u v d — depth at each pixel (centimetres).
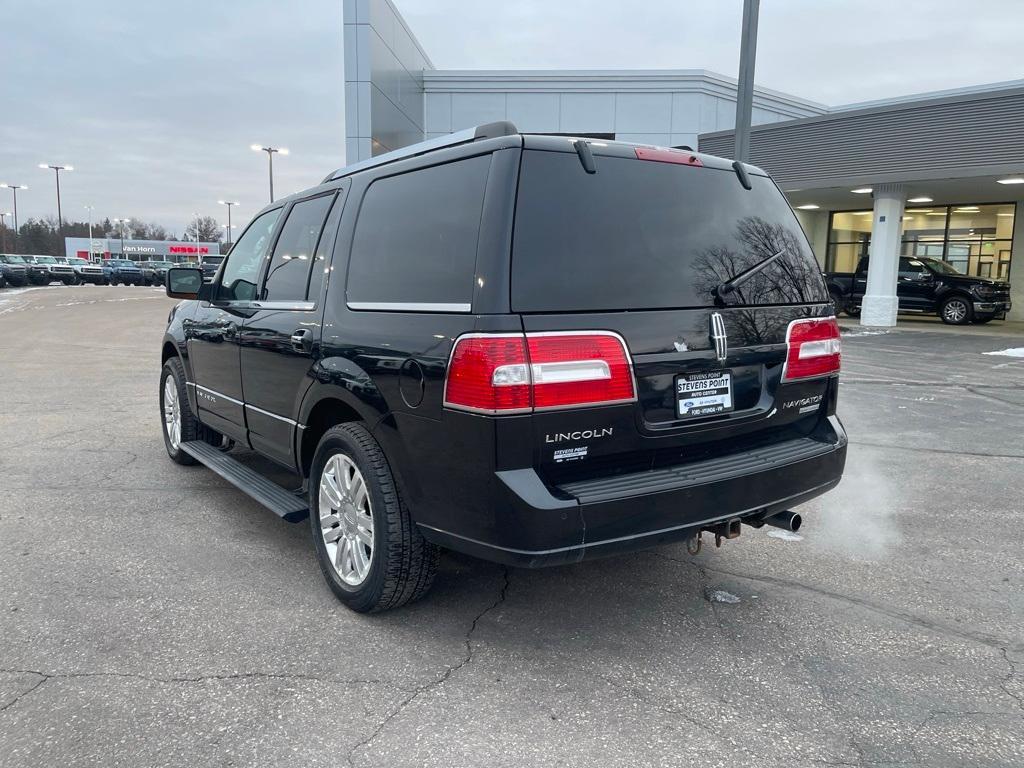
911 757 244
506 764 240
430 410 285
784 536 449
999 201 2359
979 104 1759
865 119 1953
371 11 1930
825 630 331
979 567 402
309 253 392
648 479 292
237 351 448
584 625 335
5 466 581
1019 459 626
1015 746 250
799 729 259
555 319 271
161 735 253
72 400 863
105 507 486
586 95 2606
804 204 2508
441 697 277
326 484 356
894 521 475
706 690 283
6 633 320
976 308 2069
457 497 282
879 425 762
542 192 280
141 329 1769
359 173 374
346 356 332
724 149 2298
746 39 1008
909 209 2566
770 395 332
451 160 305
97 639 316
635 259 294
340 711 268
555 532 268
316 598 359
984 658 308
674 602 358
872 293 2070
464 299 276
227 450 581
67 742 248
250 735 253
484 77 2609
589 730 258
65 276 4784
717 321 310
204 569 390
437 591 368
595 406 276
